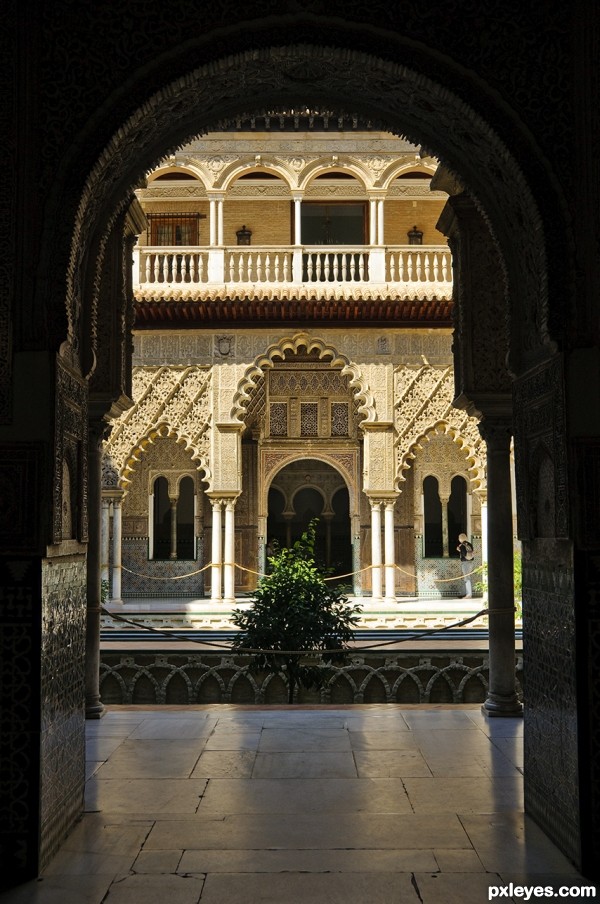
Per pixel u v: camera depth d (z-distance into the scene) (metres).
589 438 2.91
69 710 3.18
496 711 5.00
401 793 3.55
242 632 8.16
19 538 2.85
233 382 12.93
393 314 12.87
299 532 16.14
